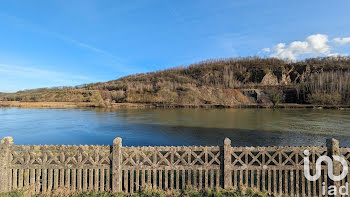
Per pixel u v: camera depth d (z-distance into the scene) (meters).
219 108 63.75
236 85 118.00
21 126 27.34
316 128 24.72
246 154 5.73
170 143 17.61
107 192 5.54
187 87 96.88
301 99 79.81
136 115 42.31
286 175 5.64
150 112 49.78
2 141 5.60
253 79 134.12
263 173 5.69
